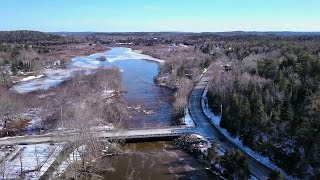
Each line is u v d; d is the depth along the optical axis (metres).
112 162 74.44
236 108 85.06
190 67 170.62
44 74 178.38
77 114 85.81
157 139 87.31
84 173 67.94
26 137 83.75
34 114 104.12
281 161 67.12
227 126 87.44
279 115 76.50
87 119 83.44
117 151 79.38
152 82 160.62
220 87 107.88
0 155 73.38
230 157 64.31
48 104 110.56
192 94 126.56
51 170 66.31
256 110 77.25
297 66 105.19
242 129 80.56
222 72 143.12
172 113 109.06
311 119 66.19
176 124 98.06
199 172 70.06
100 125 93.00
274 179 55.19
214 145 72.69
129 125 97.25
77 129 78.88
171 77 158.25
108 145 80.81
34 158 72.38
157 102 123.69
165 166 72.75
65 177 64.44
